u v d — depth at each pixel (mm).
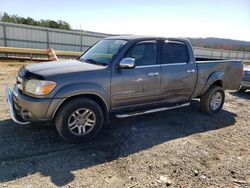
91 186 2910
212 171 3432
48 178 3008
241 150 4199
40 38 24609
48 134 4227
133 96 4449
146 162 3551
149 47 4613
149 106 4883
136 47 4410
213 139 4609
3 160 3312
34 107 3527
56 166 3289
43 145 3840
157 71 4676
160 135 4598
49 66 4039
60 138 4113
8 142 3828
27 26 23422
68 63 4344
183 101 5473
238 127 5402
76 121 3887
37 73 3668
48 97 3553
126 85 4277
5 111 5184
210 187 3051
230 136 4828
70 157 3553
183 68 5121
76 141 3971
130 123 5098
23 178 2967
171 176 3234
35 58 18188
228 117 6121
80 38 27406
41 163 3330
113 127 4809
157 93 4801
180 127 5113
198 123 5453
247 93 9625
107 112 4246
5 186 2785
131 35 4883
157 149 3996
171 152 3924
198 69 5438
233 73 6289
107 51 4488
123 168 3354
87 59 4684
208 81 5715
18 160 3350
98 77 3941
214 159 3799
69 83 3691
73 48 27250
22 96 3674
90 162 3459
